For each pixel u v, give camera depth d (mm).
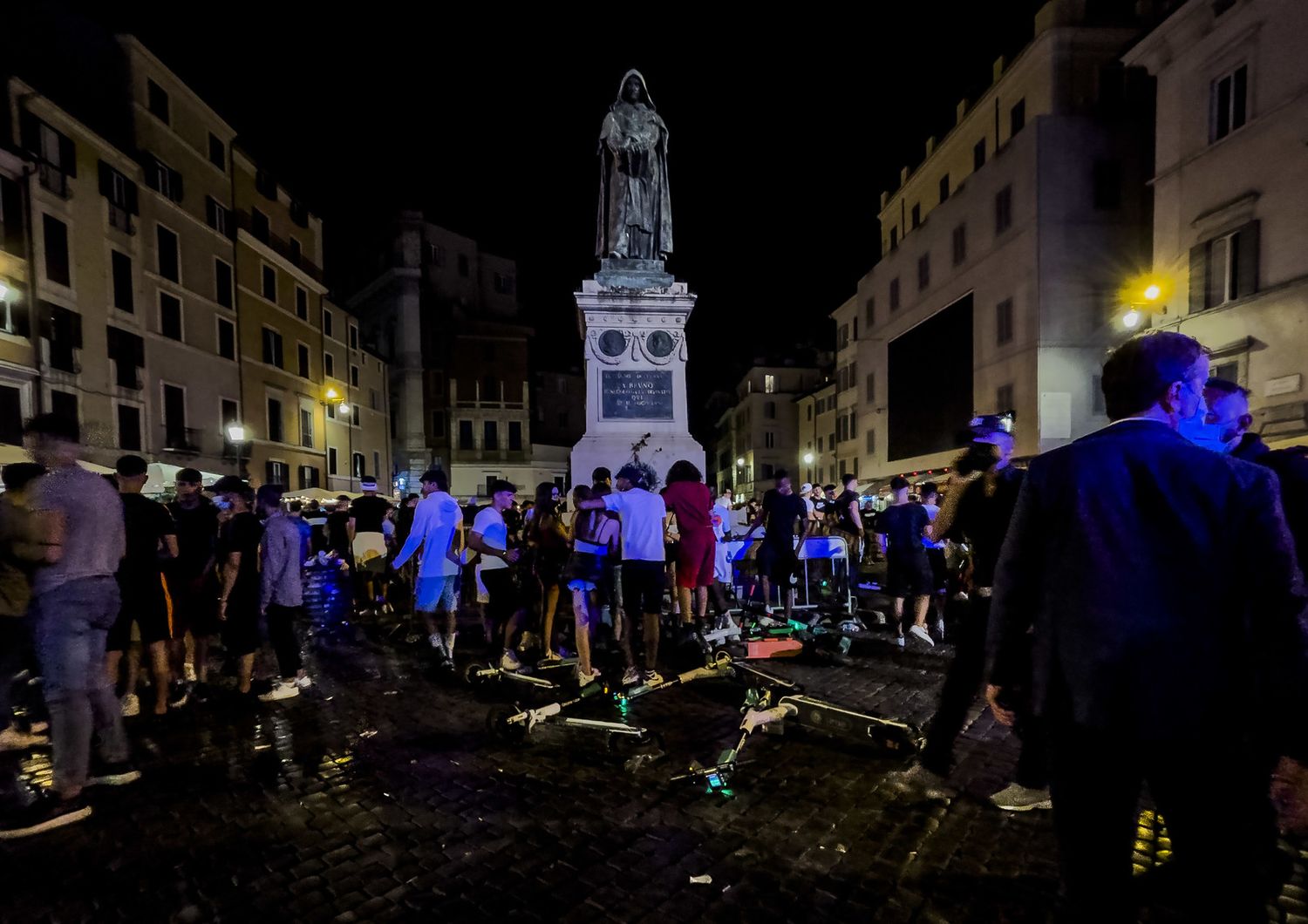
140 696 5812
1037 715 1809
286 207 32438
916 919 2588
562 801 3627
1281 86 16531
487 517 6551
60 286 19688
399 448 45812
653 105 10125
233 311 27781
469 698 5680
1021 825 3309
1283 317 16453
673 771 4016
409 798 3693
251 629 5770
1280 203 16578
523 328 50344
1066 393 23562
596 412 9250
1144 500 1690
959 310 28797
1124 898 1664
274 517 5777
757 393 58094
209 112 26484
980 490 3469
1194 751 1570
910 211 35375
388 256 47031
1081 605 1698
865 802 3574
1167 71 19891
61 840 3258
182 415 24750
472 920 2611
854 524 8758
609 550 5848
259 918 2646
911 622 7980
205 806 3615
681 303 9391
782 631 7543
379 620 10023
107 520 3693
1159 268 20156
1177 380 1822
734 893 2756
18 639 4211
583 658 5820
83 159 20656
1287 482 3260
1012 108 26391
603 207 10039
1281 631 1514
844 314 43750
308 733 4797
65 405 19891
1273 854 1642
